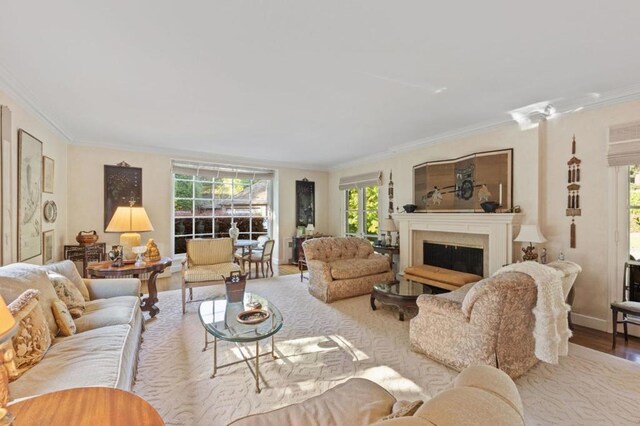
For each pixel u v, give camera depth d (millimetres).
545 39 2088
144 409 1045
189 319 3422
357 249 5043
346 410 1287
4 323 923
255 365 2352
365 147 5508
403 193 5539
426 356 2553
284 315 3572
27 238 3193
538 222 3594
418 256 5121
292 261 7223
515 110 3508
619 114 3045
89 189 4965
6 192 2762
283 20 1884
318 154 6168
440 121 3943
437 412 734
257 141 5074
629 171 3041
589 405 1932
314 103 3307
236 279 2807
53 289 2234
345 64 2439
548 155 3588
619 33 2010
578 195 3326
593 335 3023
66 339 1983
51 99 3150
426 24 1926
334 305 3955
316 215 7703
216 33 2016
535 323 2117
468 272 4387
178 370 2340
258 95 3080
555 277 2172
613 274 3074
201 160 6117
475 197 4246
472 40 2100
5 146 2748
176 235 6129
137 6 1744
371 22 1905
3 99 2744
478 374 947
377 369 2361
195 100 3211
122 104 3314
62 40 2092
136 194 5391
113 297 2943
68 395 1114
